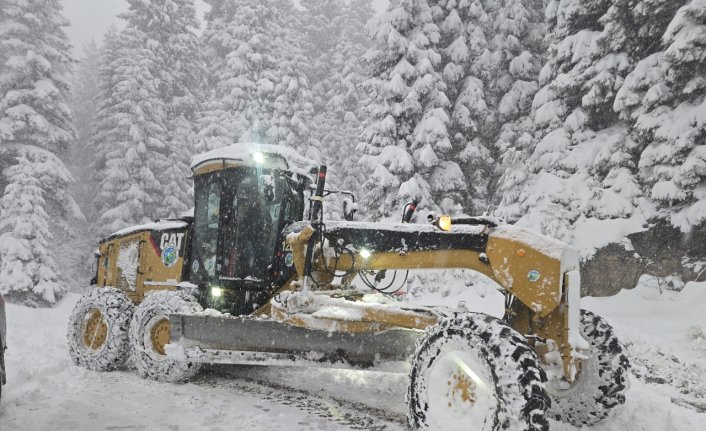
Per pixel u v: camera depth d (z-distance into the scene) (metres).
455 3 19.39
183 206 28.41
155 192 28.45
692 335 8.63
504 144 16.91
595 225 13.82
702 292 11.28
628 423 4.57
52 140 25.44
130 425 4.51
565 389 4.59
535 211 14.44
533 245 4.09
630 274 12.98
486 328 3.70
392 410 5.03
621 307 11.95
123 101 28.25
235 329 5.72
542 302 3.96
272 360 5.43
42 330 11.02
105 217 26.75
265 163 6.75
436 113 17.62
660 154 12.42
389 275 6.04
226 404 5.20
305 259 5.58
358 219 19.03
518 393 3.42
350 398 5.45
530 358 3.54
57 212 26.53
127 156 27.05
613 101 14.70
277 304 5.52
